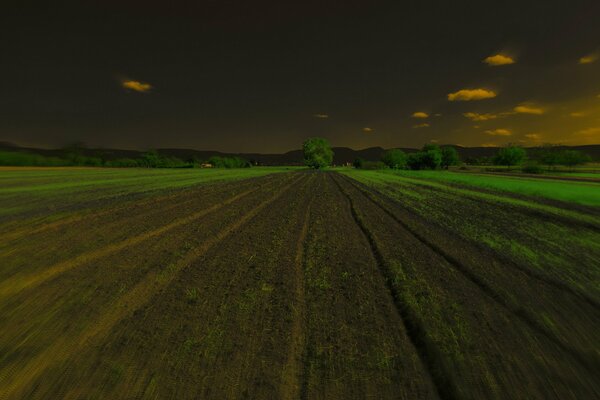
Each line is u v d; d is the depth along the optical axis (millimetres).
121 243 9312
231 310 5355
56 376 3635
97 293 5891
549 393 3537
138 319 4977
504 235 11297
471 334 4758
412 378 3787
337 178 48281
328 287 6457
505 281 6898
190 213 14570
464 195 24438
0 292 5867
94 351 4129
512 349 4391
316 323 5020
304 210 16312
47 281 6410
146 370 3783
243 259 8125
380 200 20844
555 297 6141
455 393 3533
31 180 32281
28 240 9430
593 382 3729
